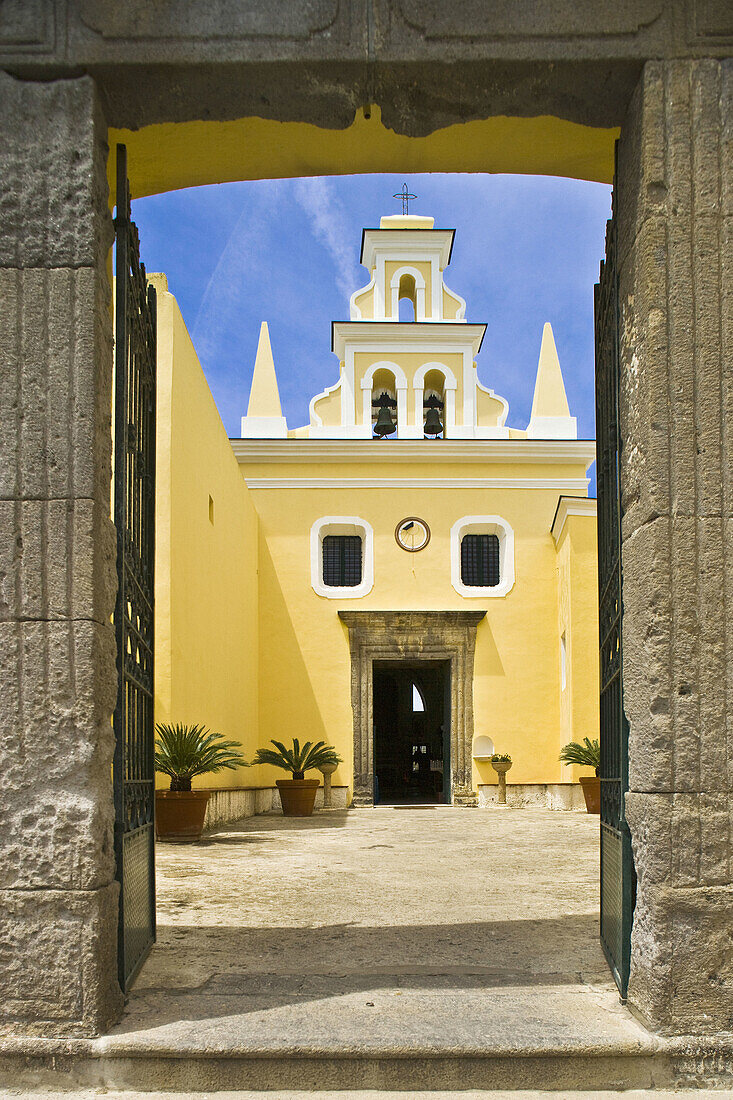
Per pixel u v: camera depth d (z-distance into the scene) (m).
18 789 4.07
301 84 4.54
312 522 21.03
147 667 5.48
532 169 5.51
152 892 5.58
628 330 4.69
